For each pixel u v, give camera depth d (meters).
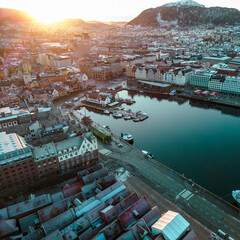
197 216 103.06
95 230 85.69
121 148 163.00
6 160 120.56
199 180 130.38
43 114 198.12
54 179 132.25
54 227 87.62
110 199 97.19
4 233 87.88
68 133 164.50
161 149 165.12
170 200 113.00
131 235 80.69
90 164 146.38
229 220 100.88
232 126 196.75
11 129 163.88
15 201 115.56
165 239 78.19
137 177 130.75
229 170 138.88
